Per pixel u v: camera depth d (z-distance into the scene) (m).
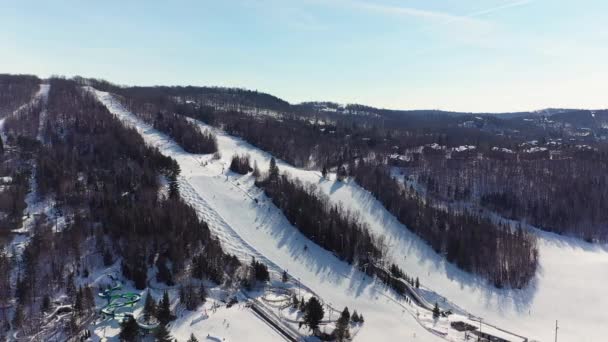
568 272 197.75
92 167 194.62
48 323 112.50
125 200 163.50
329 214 187.62
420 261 187.50
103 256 141.00
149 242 146.62
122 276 135.50
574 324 158.00
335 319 129.25
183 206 167.62
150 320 113.81
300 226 181.00
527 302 171.50
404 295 159.12
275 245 168.75
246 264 152.75
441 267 186.62
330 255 169.62
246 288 140.25
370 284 157.75
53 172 183.00
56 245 140.25
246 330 115.31
